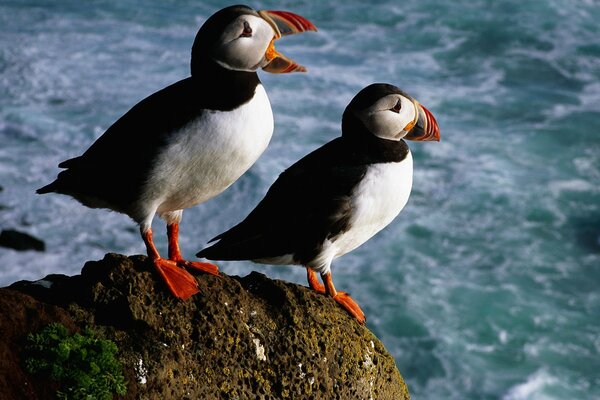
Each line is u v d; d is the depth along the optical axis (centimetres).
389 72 2697
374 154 639
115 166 593
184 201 616
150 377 554
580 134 2345
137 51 2777
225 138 576
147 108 592
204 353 585
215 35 571
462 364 1528
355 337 646
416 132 644
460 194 2022
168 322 581
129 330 570
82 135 2234
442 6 3109
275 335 614
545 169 2162
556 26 2991
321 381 622
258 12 589
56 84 2498
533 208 1983
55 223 1827
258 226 653
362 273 1733
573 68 2745
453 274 1750
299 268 1705
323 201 635
